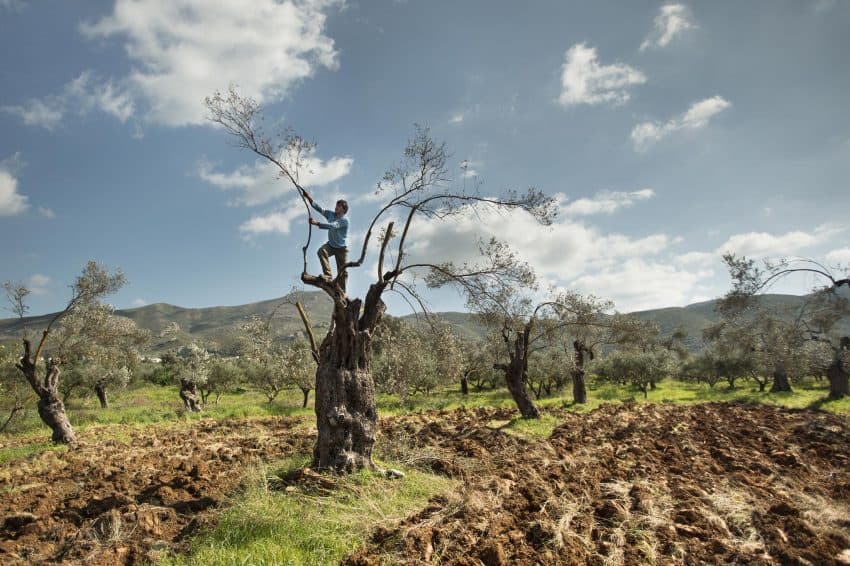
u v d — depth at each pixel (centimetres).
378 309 1145
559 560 686
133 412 2753
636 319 2545
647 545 733
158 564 685
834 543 762
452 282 1288
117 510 813
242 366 3806
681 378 4684
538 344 2625
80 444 1775
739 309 2695
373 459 1161
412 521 791
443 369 1541
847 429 1697
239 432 1991
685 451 1418
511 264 1256
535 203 1161
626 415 2127
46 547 766
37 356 1889
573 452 1387
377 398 3306
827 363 2806
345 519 784
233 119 1011
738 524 831
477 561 659
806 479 1136
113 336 2122
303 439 1575
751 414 2147
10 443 1959
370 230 1112
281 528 752
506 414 2266
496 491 952
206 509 861
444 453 1301
